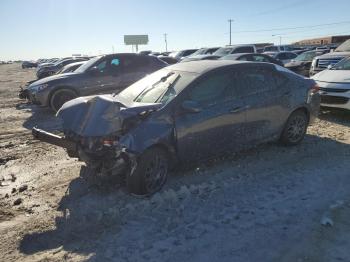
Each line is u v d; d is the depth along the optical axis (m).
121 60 11.29
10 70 57.53
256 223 3.90
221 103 5.18
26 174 5.66
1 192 5.00
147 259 3.35
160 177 4.72
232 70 5.43
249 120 5.54
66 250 3.56
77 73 10.91
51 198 4.71
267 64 5.98
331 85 8.38
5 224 4.09
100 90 10.98
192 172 5.34
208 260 3.31
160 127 4.55
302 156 5.96
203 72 5.13
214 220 3.99
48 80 10.74
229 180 5.04
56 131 8.59
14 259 3.44
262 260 3.28
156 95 5.05
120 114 4.37
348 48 13.65
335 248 3.42
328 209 4.15
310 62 16.88
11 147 7.27
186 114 4.81
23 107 12.84
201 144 5.02
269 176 5.16
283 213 4.09
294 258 3.29
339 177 5.07
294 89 6.21
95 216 4.18
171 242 3.61
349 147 6.42
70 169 5.77
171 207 4.31
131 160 4.38
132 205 4.36
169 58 17.11
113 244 3.61
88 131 4.36
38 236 3.82
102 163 4.41
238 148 5.55
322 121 8.48
